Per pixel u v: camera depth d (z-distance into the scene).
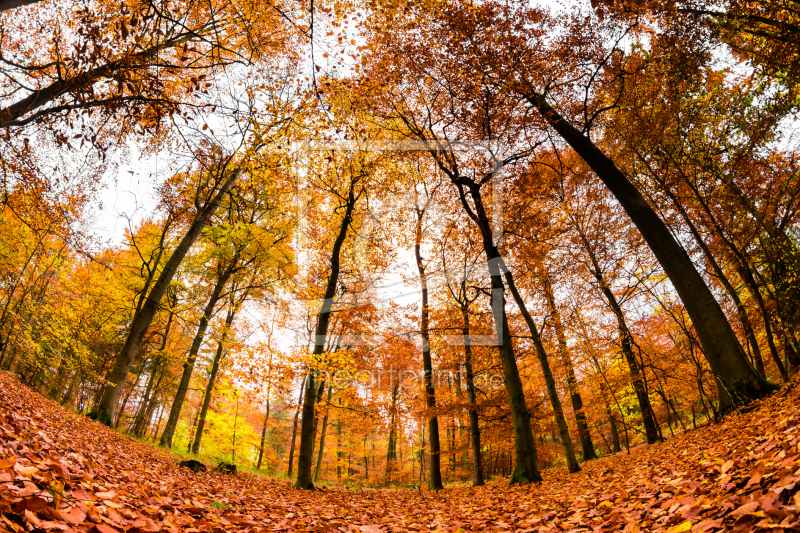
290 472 17.34
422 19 9.60
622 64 10.36
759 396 6.49
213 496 4.71
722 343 7.12
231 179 10.90
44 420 5.59
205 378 16.53
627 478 5.02
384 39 9.87
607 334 12.30
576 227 14.04
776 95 9.20
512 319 13.56
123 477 3.83
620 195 8.91
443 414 12.45
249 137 6.92
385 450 26.92
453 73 10.78
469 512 4.98
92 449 4.91
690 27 8.50
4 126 5.57
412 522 4.54
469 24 9.53
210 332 14.07
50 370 13.35
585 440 14.37
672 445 7.20
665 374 10.58
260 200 13.16
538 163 12.48
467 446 14.22
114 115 5.31
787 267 8.30
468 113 11.38
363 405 9.77
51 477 2.33
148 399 17.30
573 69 10.95
